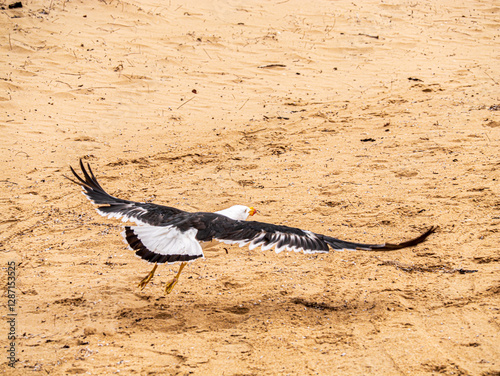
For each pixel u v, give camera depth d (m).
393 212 11.98
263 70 22.98
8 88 19.78
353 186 13.44
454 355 7.62
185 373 7.46
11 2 26.25
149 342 8.23
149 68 22.38
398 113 18.16
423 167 14.09
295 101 20.02
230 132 17.50
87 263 10.73
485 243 10.43
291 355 7.82
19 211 12.88
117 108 19.27
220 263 10.72
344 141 16.36
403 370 7.38
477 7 31.50
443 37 26.80
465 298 8.92
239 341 8.20
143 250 7.55
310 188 13.55
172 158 15.73
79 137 17.08
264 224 7.84
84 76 21.25
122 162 15.50
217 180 14.28
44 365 7.67
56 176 14.67
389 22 28.81
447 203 12.08
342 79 22.14
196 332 8.49
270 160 15.50
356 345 7.98
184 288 9.81
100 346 8.15
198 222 7.88
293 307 9.07
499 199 11.88
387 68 23.14
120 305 9.26
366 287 9.51
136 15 26.88
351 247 7.04
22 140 16.70
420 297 9.10
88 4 27.08
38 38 23.62
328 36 26.73
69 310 9.12
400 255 10.44
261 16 28.86
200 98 20.34
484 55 24.25
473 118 17.00
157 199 13.20
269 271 10.29
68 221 12.51
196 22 27.47
